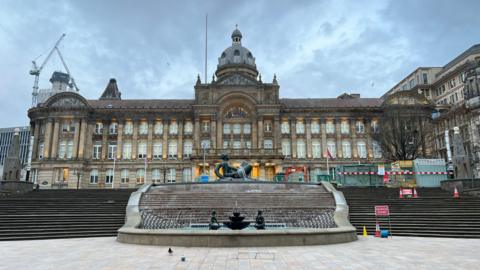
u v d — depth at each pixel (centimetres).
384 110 6216
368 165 4603
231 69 7625
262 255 1452
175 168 6209
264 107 6178
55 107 6169
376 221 2259
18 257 1479
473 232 2142
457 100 7081
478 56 6950
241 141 6250
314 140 6381
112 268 1246
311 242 1744
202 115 6153
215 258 1397
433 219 2384
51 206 2798
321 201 2730
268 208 2581
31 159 6116
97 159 6212
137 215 2277
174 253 1516
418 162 4500
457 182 3394
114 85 8606
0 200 2853
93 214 2603
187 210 2522
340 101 6856
